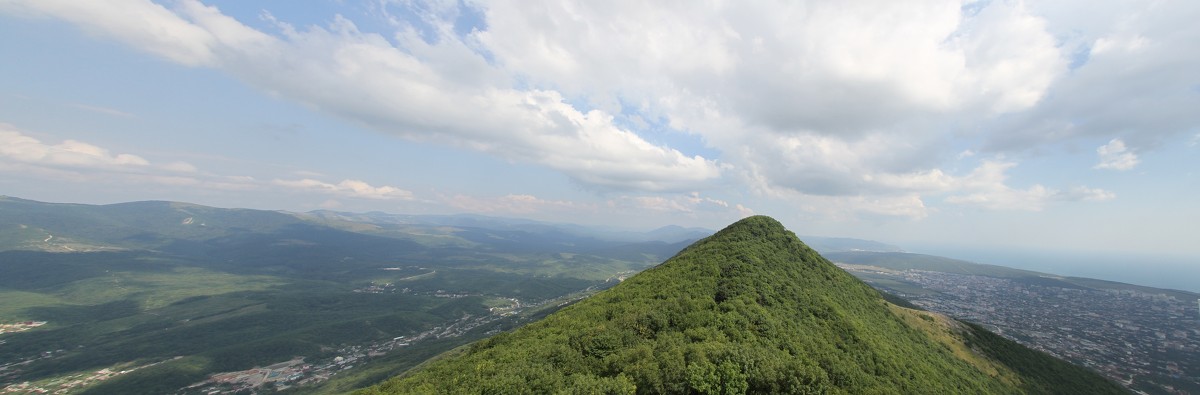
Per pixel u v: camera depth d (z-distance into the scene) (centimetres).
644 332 6756
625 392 4988
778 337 6800
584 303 9256
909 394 6662
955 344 10425
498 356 6844
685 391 5241
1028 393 9275
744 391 5278
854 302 9906
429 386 6219
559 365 5994
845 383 6088
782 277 9344
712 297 7956
